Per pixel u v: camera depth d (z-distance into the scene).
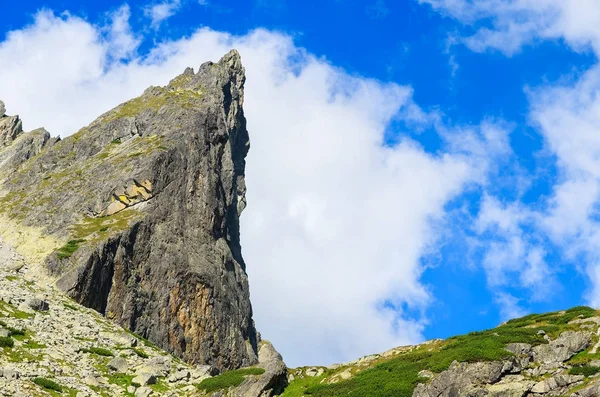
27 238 129.62
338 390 80.38
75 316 104.56
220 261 134.75
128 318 117.19
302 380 87.50
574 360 74.88
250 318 141.50
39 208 139.00
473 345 78.88
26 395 72.69
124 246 123.69
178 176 139.38
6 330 87.81
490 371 72.75
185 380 91.25
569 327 80.38
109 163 147.00
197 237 134.12
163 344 118.50
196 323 123.56
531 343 77.00
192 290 126.06
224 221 143.75
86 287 114.56
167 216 132.88
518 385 71.56
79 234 126.94
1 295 101.00
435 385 72.94
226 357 124.81
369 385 78.06
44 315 99.88
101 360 90.94
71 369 84.88
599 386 67.25
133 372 89.94
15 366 79.62
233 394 83.19
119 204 134.62
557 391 70.88
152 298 122.25
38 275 116.44
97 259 117.94
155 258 126.38
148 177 135.62
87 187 142.50
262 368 89.12
